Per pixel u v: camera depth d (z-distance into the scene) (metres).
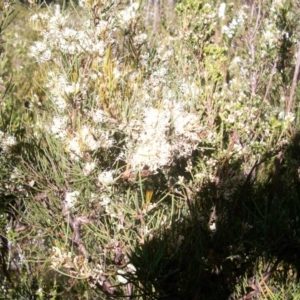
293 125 2.78
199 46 2.45
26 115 2.60
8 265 2.58
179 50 2.65
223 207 2.04
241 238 1.88
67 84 1.82
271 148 2.29
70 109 1.84
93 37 1.90
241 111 2.14
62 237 2.07
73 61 1.89
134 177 1.79
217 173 2.05
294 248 1.93
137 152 1.69
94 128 1.78
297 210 1.96
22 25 6.46
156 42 3.25
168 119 1.73
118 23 2.04
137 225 1.84
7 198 2.36
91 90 1.97
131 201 1.91
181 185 2.09
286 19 3.20
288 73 3.25
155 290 1.83
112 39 1.94
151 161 1.69
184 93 2.26
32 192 2.21
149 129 1.68
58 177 2.02
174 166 2.18
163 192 1.94
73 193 1.88
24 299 2.56
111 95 1.74
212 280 1.95
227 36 3.46
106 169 1.81
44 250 2.63
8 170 2.13
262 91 3.34
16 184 2.17
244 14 3.45
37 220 2.16
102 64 1.87
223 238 1.92
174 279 1.86
